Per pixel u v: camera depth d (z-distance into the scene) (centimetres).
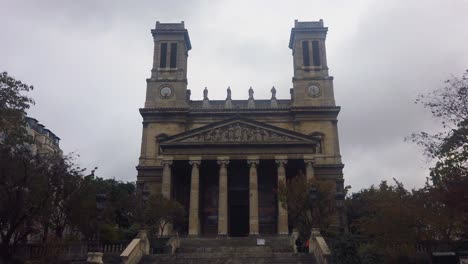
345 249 3497
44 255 4162
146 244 4584
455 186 3081
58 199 4903
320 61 8994
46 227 4859
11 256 3959
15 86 4319
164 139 7244
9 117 4238
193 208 6900
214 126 7312
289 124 8631
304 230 5269
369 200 6138
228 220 7606
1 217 4028
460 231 4559
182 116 8650
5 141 4222
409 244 4431
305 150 7106
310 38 9181
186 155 7169
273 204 7644
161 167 8194
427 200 4388
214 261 4166
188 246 5638
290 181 6300
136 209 6506
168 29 9244
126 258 3906
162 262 4200
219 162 7100
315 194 4922
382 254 4119
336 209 5288
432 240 4562
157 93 8850
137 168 8269
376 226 4619
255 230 6700
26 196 4222
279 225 6706
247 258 4216
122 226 6744
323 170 8125
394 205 4650
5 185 4044
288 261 4088
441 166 3222
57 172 4922
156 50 9175
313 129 8475
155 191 8094
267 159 7106
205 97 8988
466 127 3148
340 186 6806
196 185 7012
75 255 4462
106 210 5759
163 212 6103
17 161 4191
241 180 7825
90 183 5516
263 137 7225
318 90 8781
